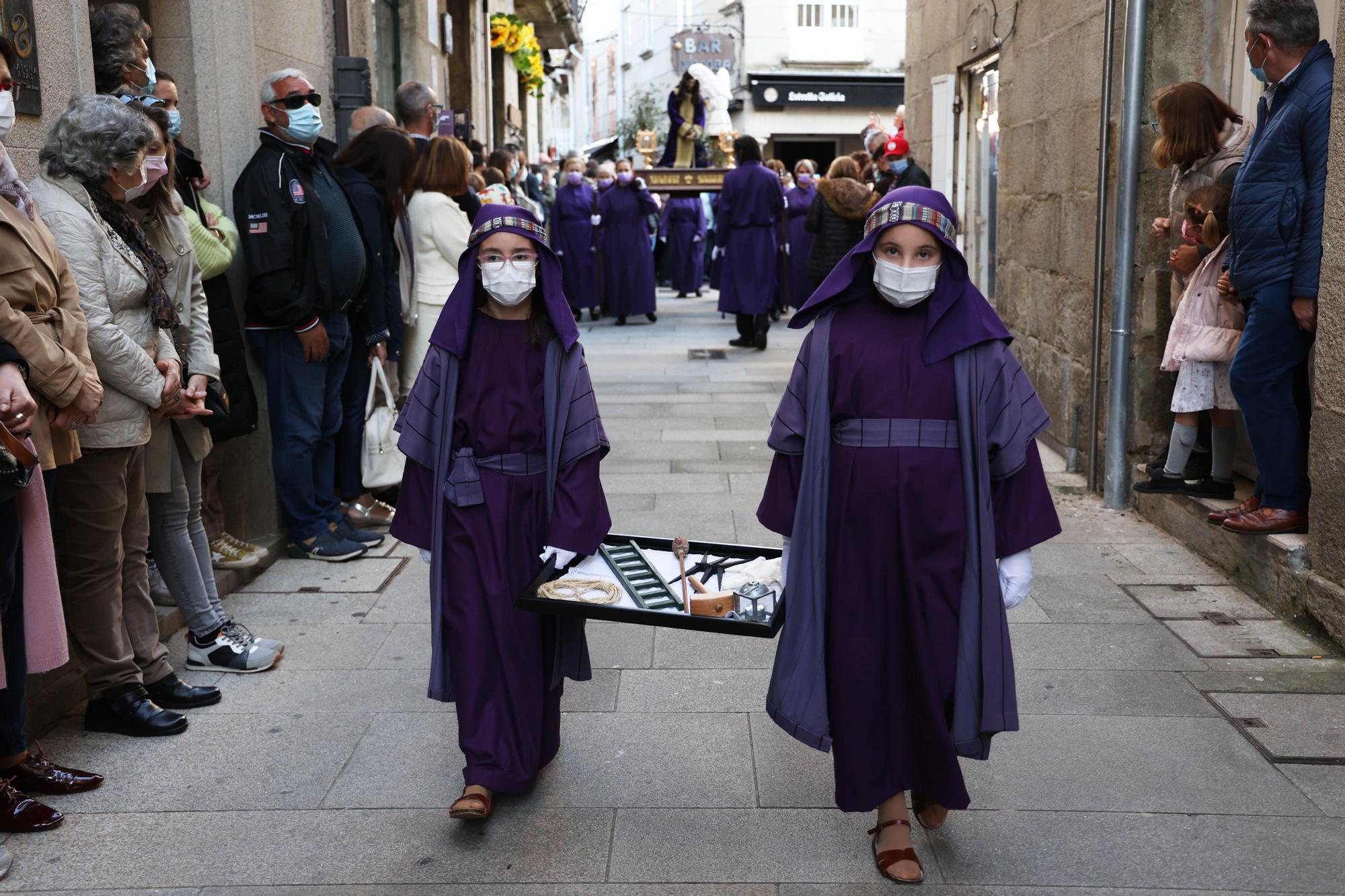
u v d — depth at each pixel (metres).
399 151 5.75
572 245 14.02
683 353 11.74
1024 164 7.73
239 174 5.10
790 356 11.53
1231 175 4.95
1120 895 2.78
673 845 3.03
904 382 2.77
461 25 13.10
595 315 14.71
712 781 3.36
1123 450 5.98
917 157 11.20
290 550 5.39
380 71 8.64
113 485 3.48
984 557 2.77
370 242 5.49
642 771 3.42
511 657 3.10
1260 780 3.31
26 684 3.36
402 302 6.02
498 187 6.82
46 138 3.53
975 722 2.80
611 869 2.92
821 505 2.83
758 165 11.62
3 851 2.89
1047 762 3.42
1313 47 4.27
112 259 3.43
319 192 5.17
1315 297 4.26
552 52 28.55
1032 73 7.48
